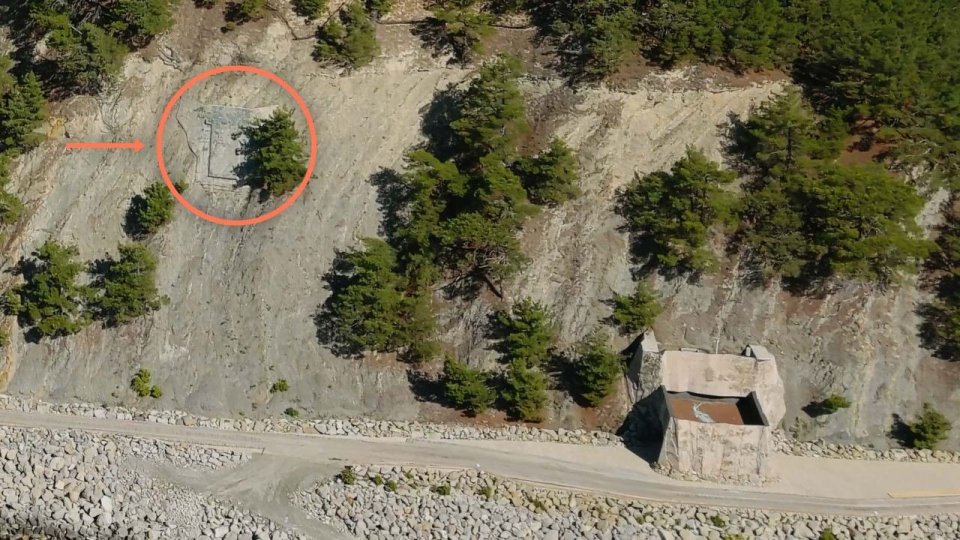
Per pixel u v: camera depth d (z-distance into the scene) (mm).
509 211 41875
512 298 42031
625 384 40281
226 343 42281
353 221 44156
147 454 38719
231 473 37750
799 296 40969
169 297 43469
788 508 35656
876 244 39344
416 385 41188
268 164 43438
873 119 44062
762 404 39125
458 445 38906
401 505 36000
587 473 37375
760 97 44656
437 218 42500
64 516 36688
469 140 42844
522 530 35125
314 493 36656
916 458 38312
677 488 36594
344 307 41281
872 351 39875
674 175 42031
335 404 40938
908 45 44312
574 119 44750
